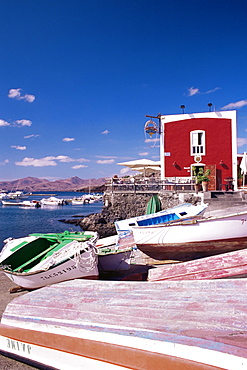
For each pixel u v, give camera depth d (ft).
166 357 9.79
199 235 33.63
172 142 81.25
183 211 43.80
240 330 10.12
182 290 14.48
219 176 78.33
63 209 193.77
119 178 73.92
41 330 12.68
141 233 35.29
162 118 82.07
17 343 13.42
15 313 14.20
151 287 15.37
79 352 11.54
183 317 11.45
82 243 25.22
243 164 74.18
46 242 30.86
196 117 79.97
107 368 10.88
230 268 21.68
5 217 134.72
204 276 21.17
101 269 28.27
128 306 13.06
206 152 79.05
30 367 12.87
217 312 11.63
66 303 14.24
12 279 26.08
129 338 10.59
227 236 33.40
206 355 9.20
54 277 24.18
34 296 15.72
